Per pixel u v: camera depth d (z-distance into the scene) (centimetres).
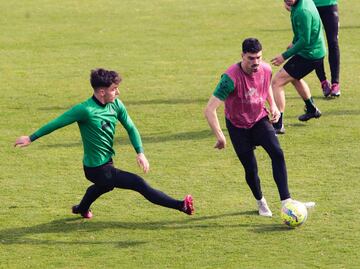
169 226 3247
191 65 6059
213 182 3725
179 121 4684
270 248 3020
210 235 3150
